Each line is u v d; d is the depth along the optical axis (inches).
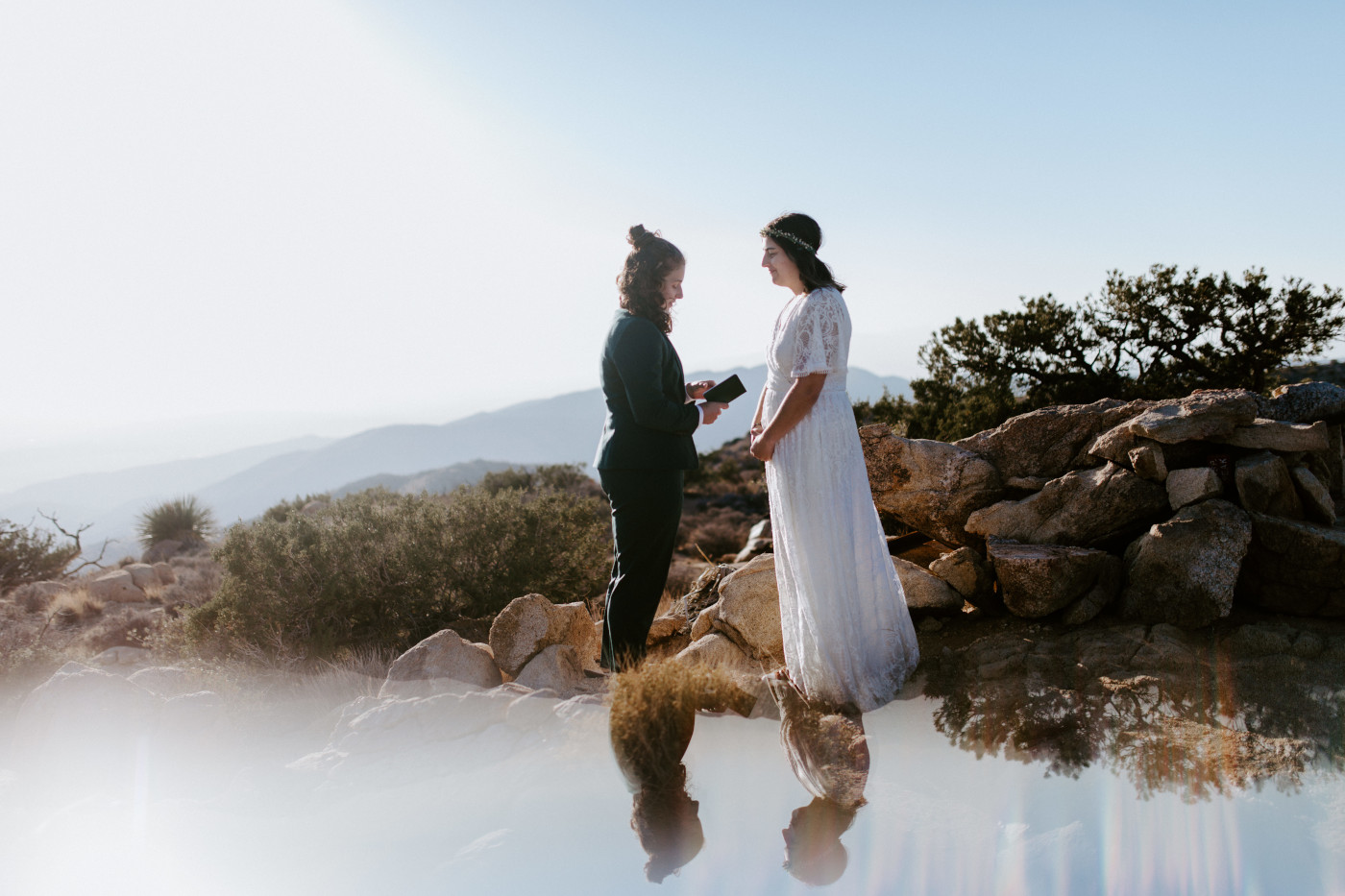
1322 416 170.1
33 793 114.3
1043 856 71.9
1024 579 145.4
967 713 107.6
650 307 143.1
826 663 120.3
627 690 115.3
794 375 125.6
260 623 222.5
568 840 82.7
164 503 802.8
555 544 276.5
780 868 74.2
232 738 133.7
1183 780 82.6
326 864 83.5
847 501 125.1
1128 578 144.3
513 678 149.6
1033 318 681.6
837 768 94.8
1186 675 111.7
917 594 155.4
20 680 220.7
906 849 75.8
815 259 131.0
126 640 308.3
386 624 235.9
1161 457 155.2
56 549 567.8
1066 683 114.4
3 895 82.0
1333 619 132.3
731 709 120.2
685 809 88.2
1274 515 145.3
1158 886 65.6
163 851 89.6
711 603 188.9
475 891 74.3
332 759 114.2
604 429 149.9
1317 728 90.4
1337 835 69.7
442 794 97.1
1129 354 669.9
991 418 582.9
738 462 1334.9
